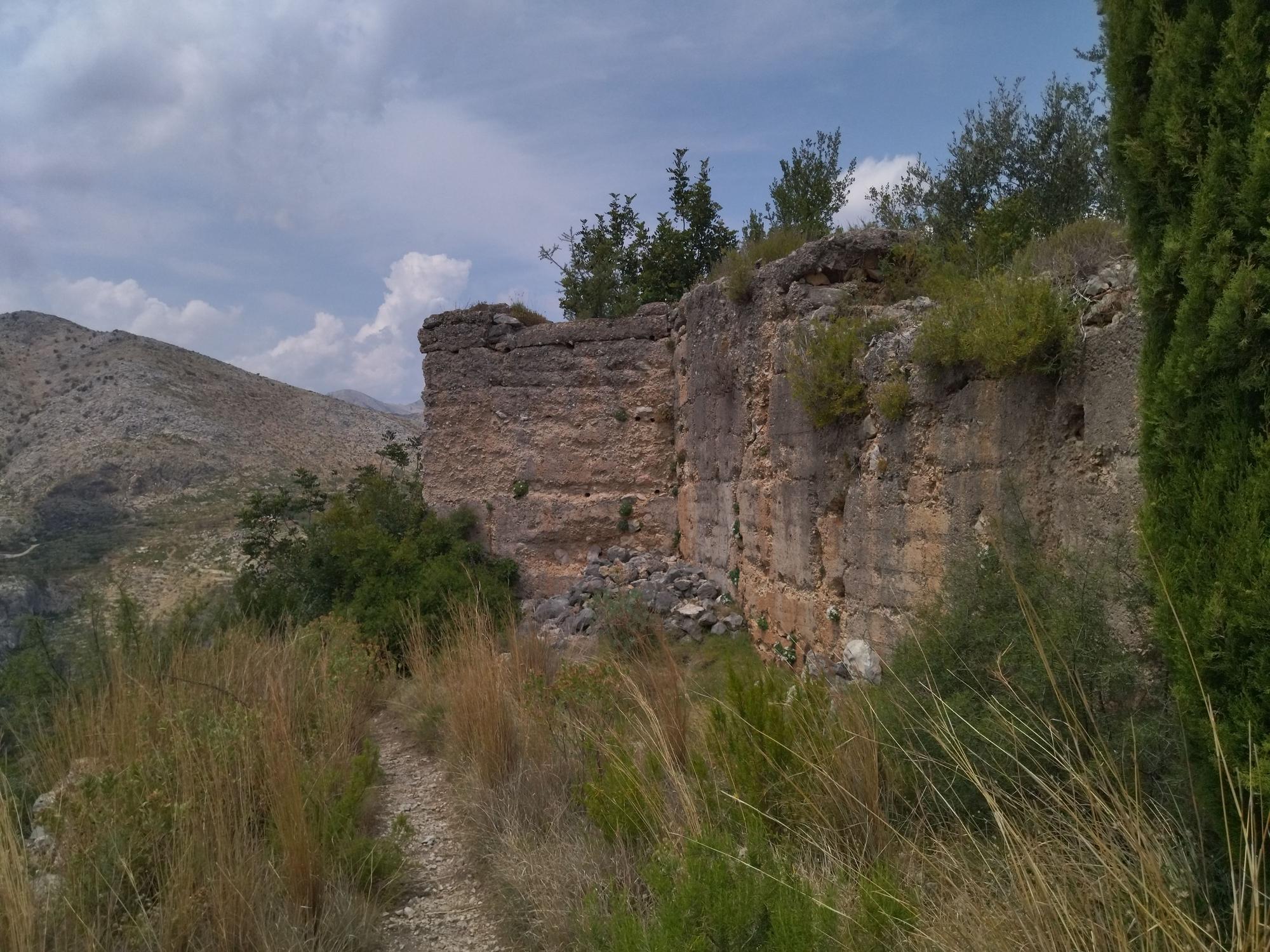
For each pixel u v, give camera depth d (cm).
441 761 718
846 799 411
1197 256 304
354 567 1252
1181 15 328
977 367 569
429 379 1554
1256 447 280
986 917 295
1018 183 1338
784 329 895
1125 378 445
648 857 426
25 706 672
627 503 1429
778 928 282
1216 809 290
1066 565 467
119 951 384
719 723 482
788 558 889
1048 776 356
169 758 513
